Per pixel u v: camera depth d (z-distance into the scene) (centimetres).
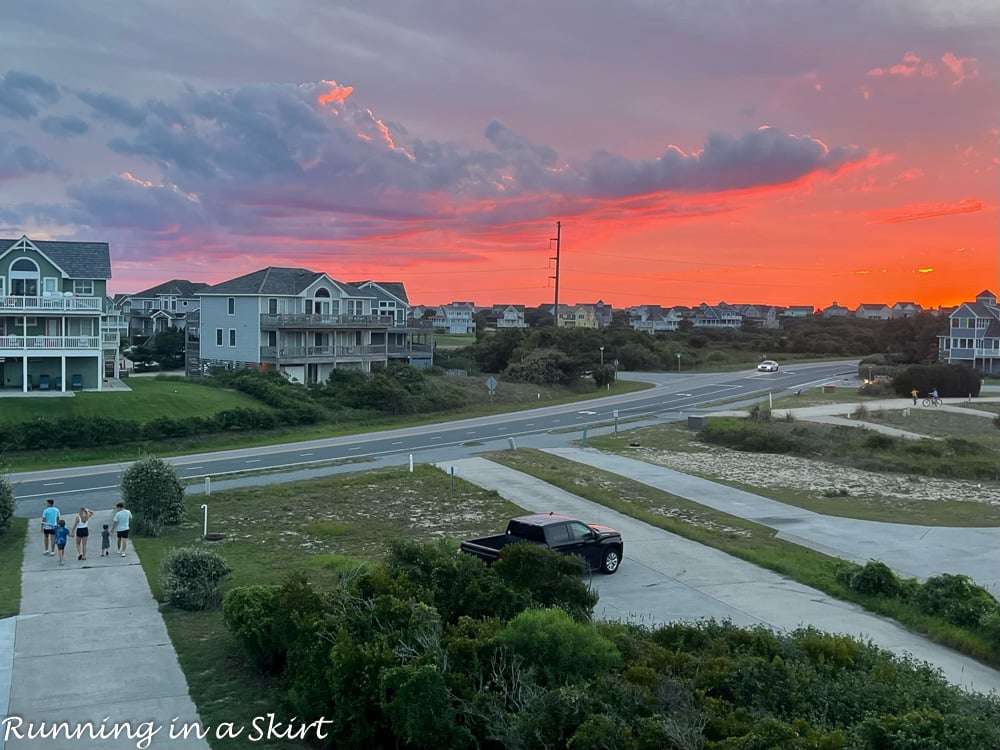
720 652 1268
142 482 2522
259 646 1307
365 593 1364
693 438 4950
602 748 949
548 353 8062
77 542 2166
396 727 1039
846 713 1123
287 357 6431
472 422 5562
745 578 2092
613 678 1095
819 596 1964
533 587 1441
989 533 2734
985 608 1766
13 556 2170
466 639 1159
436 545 1584
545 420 5684
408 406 5862
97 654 1414
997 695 1377
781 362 11750
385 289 9119
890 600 1891
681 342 12694
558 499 3067
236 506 2919
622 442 4731
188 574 1731
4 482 2423
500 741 1008
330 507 2927
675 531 2573
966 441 4688
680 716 996
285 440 4672
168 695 1242
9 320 5131
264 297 6512
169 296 11088
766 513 2995
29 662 1373
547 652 1159
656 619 1744
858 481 3753
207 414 4791
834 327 15462
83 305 5234
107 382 5575
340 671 1092
